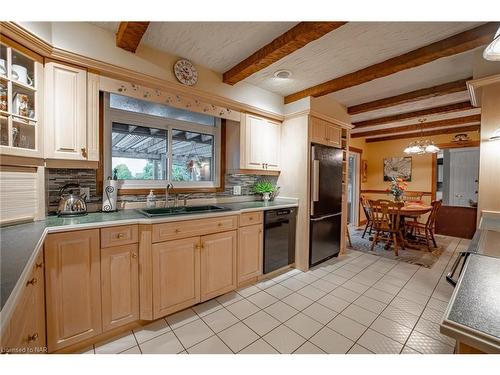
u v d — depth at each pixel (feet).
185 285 6.57
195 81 7.71
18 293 2.46
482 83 6.81
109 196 6.84
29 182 5.26
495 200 6.93
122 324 5.67
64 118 5.55
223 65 7.90
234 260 7.80
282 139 10.91
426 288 8.34
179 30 6.06
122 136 7.67
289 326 6.14
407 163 18.62
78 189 6.63
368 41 6.42
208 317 6.51
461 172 16.80
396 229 12.45
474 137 15.76
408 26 5.74
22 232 4.40
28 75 5.17
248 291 8.04
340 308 7.02
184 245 6.53
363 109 11.39
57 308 4.74
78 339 5.04
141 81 6.73
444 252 12.51
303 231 9.94
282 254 9.52
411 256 11.89
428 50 6.56
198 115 9.34
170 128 8.59
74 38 5.57
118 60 6.23
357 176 19.66
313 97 9.90
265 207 8.70
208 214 7.01
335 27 5.39
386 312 6.82
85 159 5.84
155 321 6.30
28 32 4.68
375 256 11.86
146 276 5.90
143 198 7.91
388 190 18.98
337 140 11.40
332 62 7.59
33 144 5.24
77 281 4.99
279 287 8.36
